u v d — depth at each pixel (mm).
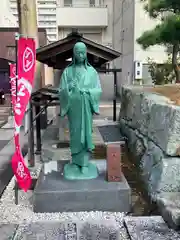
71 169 4227
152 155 4363
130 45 15859
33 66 3506
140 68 14859
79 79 3854
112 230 3184
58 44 6484
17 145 3486
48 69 13836
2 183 4816
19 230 3186
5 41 15969
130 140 6371
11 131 9219
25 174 3547
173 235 2992
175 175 3723
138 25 14758
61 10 20672
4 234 3100
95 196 3699
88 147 3973
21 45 3465
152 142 4535
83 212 3686
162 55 15141
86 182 3936
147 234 3018
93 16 21031
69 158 5660
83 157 4117
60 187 3783
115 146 3982
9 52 16062
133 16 14906
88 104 3877
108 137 7301
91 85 3896
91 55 7586
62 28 21328
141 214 3637
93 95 3852
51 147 5988
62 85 3920
